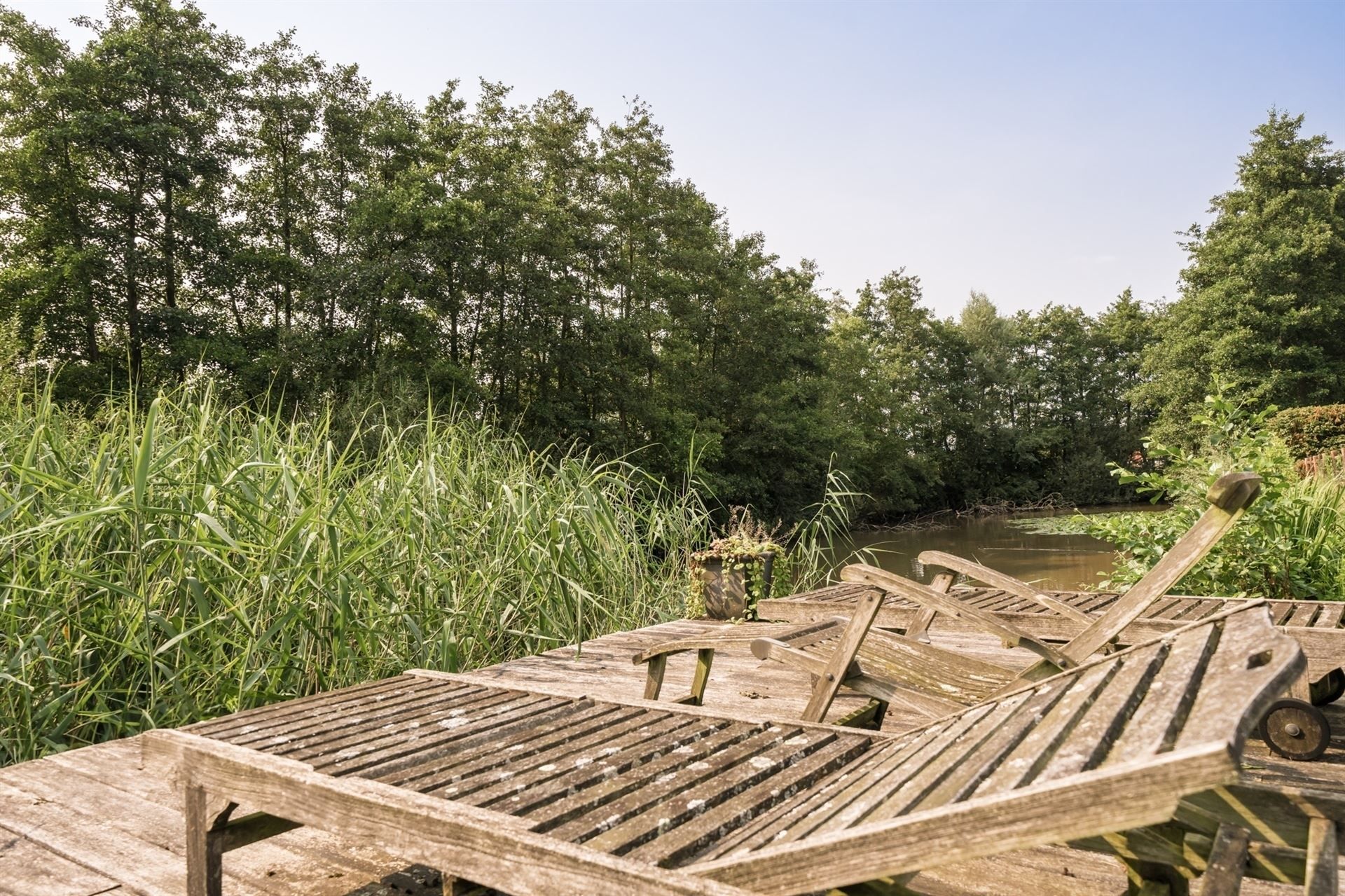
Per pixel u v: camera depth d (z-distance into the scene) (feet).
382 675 15.35
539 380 82.38
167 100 71.15
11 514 12.38
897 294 153.58
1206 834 5.11
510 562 18.11
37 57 66.33
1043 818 3.64
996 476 152.15
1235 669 4.28
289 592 13.52
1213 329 110.93
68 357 67.36
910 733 6.66
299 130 80.18
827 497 28.71
